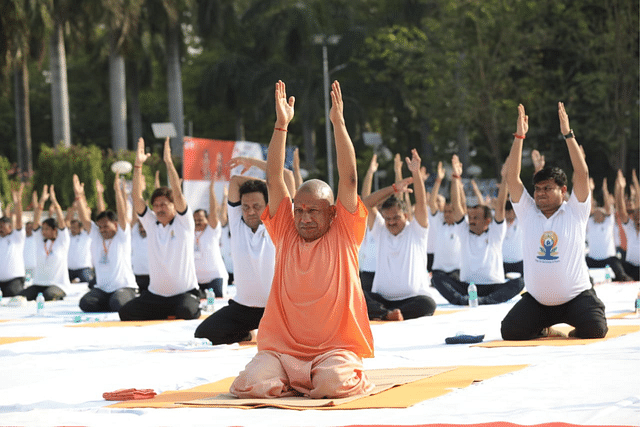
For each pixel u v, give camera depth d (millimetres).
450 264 19562
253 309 11117
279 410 6359
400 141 64875
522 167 51156
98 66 55281
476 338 10297
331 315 7090
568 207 10398
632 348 8992
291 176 10047
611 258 21438
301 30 57062
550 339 10328
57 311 16703
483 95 45844
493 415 5773
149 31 50781
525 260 10531
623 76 44812
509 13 45000
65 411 6523
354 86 58156
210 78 58969
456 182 16750
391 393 6832
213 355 9734
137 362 9227
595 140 46562
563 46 46156
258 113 61062
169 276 13938
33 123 69750
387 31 56062
